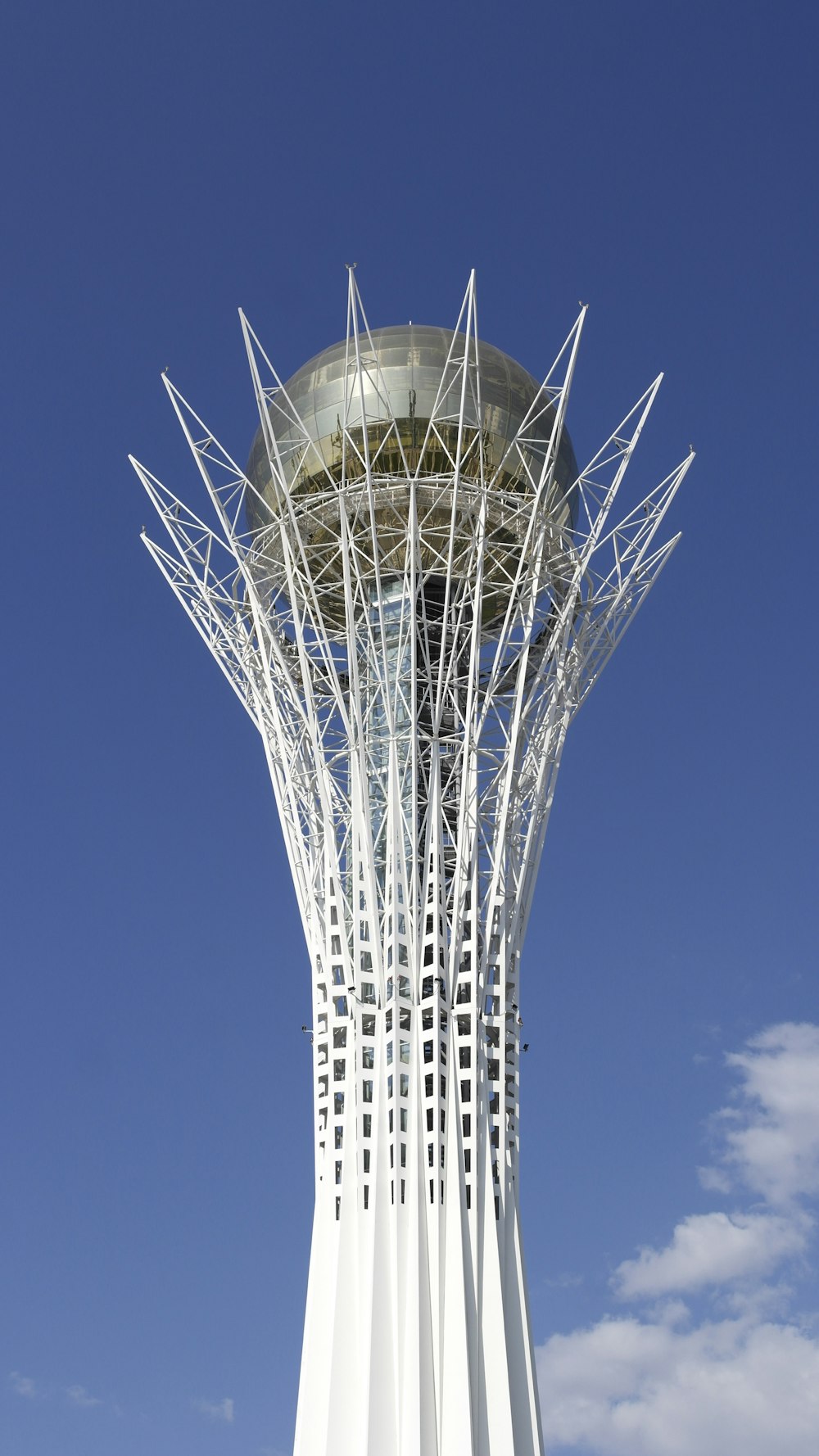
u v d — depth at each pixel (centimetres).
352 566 9275
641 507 9625
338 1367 7700
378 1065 8244
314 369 9744
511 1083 8462
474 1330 7738
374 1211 7938
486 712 8925
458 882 8612
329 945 8681
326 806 8769
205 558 9650
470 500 9319
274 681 9269
